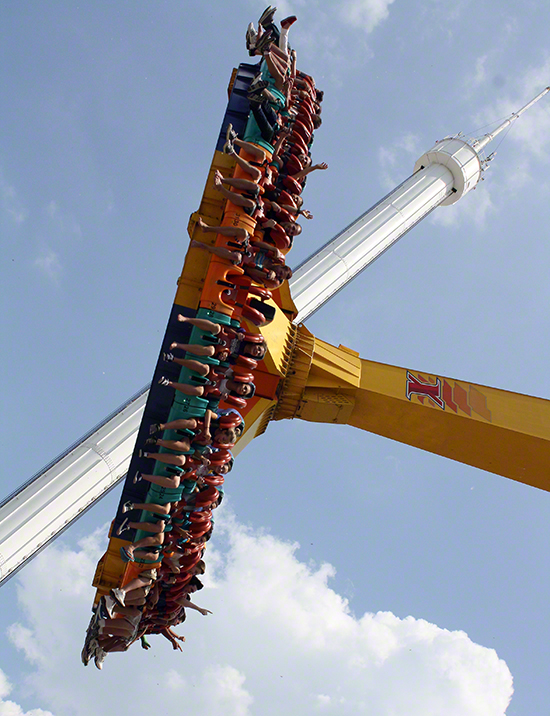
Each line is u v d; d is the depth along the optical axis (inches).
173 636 690.8
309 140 666.8
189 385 561.0
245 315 601.0
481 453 780.6
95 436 1136.8
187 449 568.1
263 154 588.7
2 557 994.7
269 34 637.3
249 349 599.8
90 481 1082.7
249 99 598.5
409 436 808.9
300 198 642.8
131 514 594.6
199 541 636.1
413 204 1503.4
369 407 804.6
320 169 638.5
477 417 753.6
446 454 804.6
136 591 600.7
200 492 609.9
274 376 802.2
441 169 1593.3
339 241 1398.9
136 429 1150.3
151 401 584.4
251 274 590.6
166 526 594.2
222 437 590.9
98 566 630.5
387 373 819.4
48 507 1042.7
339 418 813.9
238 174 584.4
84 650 637.9
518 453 756.6
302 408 811.4
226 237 574.2
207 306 571.2
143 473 589.6
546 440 730.2
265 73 627.2
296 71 695.7
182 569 636.7
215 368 575.5
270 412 831.1
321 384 807.1
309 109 672.4
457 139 1630.2
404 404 779.4
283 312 830.5
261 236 607.8
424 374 812.6
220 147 603.2
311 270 1339.8
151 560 590.6
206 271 587.2
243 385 600.7
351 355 850.8
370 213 1465.3
